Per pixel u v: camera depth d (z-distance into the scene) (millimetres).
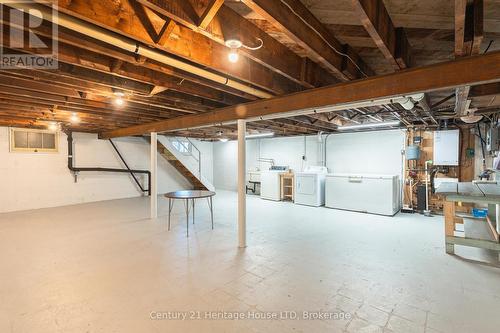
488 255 3412
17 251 3549
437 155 5797
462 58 1969
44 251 3551
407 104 3066
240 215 3727
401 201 6445
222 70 2215
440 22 1938
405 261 3230
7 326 1977
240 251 3572
